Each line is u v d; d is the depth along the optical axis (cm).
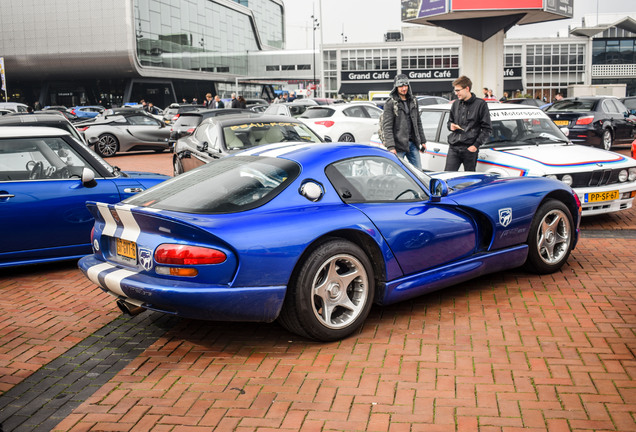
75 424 291
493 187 468
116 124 1839
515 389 307
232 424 284
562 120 1463
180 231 340
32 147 567
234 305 339
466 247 442
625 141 1541
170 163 1588
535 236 485
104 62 6556
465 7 2930
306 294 357
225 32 8438
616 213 798
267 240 342
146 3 6594
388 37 6738
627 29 5853
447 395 303
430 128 849
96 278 387
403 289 404
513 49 5944
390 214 397
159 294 339
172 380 337
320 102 2775
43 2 6475
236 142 832
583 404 289
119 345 395
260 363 354
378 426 276
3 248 543
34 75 6881
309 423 282
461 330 391
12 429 288
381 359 351
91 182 574
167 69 7031
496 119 781
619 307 423
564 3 3092
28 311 471
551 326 391
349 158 405
